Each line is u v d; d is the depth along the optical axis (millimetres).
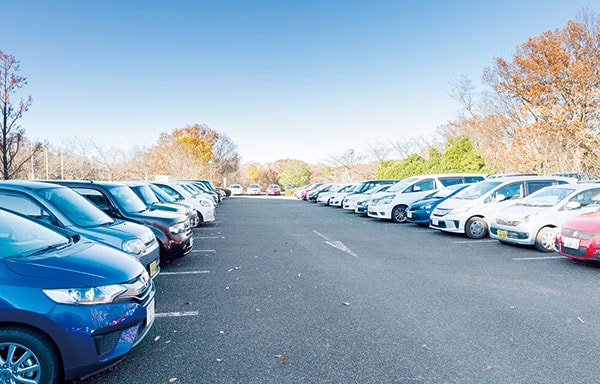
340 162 45000
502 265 6742
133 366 3254
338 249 8523
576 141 21484
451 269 6500
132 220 6520
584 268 6449
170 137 45750
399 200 13844
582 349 3471
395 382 2959
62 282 2805
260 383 2969
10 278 2713
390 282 5734
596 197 7840
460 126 32688
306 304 4785
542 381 2939
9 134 10664
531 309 4500
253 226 13125
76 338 2723
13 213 3631
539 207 8141
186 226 7043
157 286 5637
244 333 3920
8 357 2645
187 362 3320
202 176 42000
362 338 3764
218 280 5957
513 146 23375
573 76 21906
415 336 3793
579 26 22547
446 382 2947
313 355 3424
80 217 5129
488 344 3592
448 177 14008
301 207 23219
